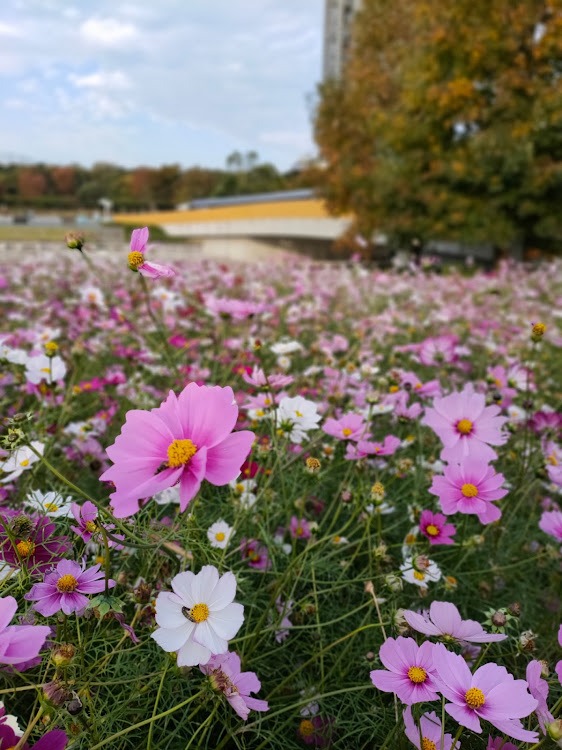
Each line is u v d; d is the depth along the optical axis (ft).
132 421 2.87
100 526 2.77
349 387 8.18
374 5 52.54
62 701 2.39
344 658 4.19
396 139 44.04
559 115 38.42
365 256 49.06
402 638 3.01
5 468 4.26
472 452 4.45
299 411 4.87
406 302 19.72
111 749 3.05
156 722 3.40
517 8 40.19
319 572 4.60
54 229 108.78
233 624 2.75
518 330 15.25
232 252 99.96
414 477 5.64
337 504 6.00
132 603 3.68
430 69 42.98
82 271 24.72
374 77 50.85
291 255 34.24
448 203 42.60
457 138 44.86
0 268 23.06
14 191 278.67
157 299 14.40
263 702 2.96
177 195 259.19
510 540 5.63
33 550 3.16
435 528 4.54
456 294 22.72
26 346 10.30
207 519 4.69
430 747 2.74
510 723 2.57
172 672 3.07
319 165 59.72
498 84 40.68
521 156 39.04
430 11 42.52
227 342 9.27
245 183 235.40
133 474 2.74
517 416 7.06
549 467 5.17
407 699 2.73
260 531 4.54
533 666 2.89
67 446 6.13
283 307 16.75
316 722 3.82
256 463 5.22
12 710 3.37
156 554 3.83
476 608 4.80
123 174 286.25
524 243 48.57
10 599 2.39
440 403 4.61
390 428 7.52
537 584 5.37
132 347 9.56
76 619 3.06
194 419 2.88
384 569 4.27
